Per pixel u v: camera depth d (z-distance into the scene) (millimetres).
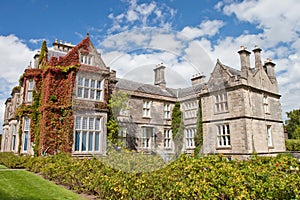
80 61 13562
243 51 17500
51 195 5934
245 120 15492
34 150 13078
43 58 16188
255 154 5457
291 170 4055
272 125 17969
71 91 12836
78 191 6324
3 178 8188
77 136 12273
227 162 4629
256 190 3240
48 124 12852
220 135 16453
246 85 16281
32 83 15258
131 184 4359
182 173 3977
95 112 12203
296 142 22250
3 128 22359
